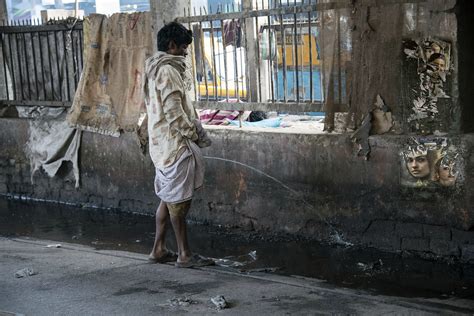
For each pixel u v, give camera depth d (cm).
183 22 790
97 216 868
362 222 670
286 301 477
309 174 698
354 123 661
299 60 718
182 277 545
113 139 866
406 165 630
